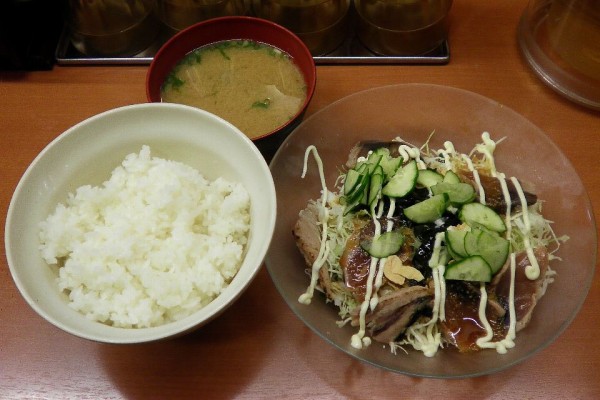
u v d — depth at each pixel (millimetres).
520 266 342
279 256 345
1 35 403
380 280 333
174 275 302
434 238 346
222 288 300
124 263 304
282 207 365
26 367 332
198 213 322
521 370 327
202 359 333
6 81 438
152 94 377
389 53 440
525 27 446
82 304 286
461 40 451
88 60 440
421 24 413
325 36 429
